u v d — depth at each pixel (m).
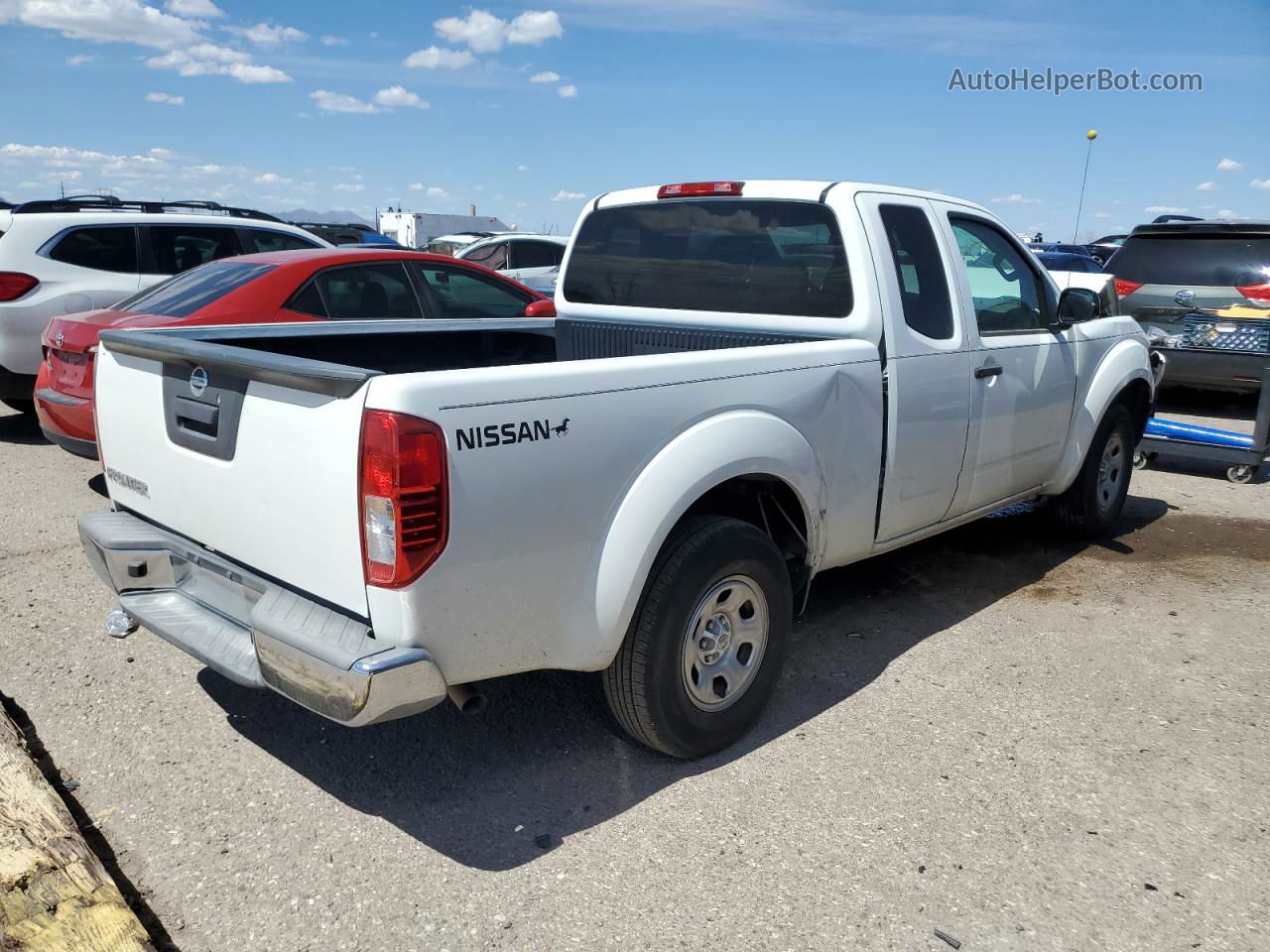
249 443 2.76
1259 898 2.66
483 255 14.61
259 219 9.64
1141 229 9.32
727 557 3.15
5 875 2.49
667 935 2.49
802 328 3.94
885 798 3.10
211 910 2.57
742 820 2.98
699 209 4.28
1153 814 3.04
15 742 3.18
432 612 2.51
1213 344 8.82
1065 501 5.59
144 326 5.56
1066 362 5.01
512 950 2.44
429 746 3.39
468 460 2.51
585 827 2.94
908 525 4.16
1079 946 2.47
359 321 4.18
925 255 4.13
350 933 2.49
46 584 4.78
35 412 8.76
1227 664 4.12
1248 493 7.06
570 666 2.91
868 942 2.47
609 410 2.83
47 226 7.76
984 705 3.73
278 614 2.66
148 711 3.58
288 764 3.27
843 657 4.14
